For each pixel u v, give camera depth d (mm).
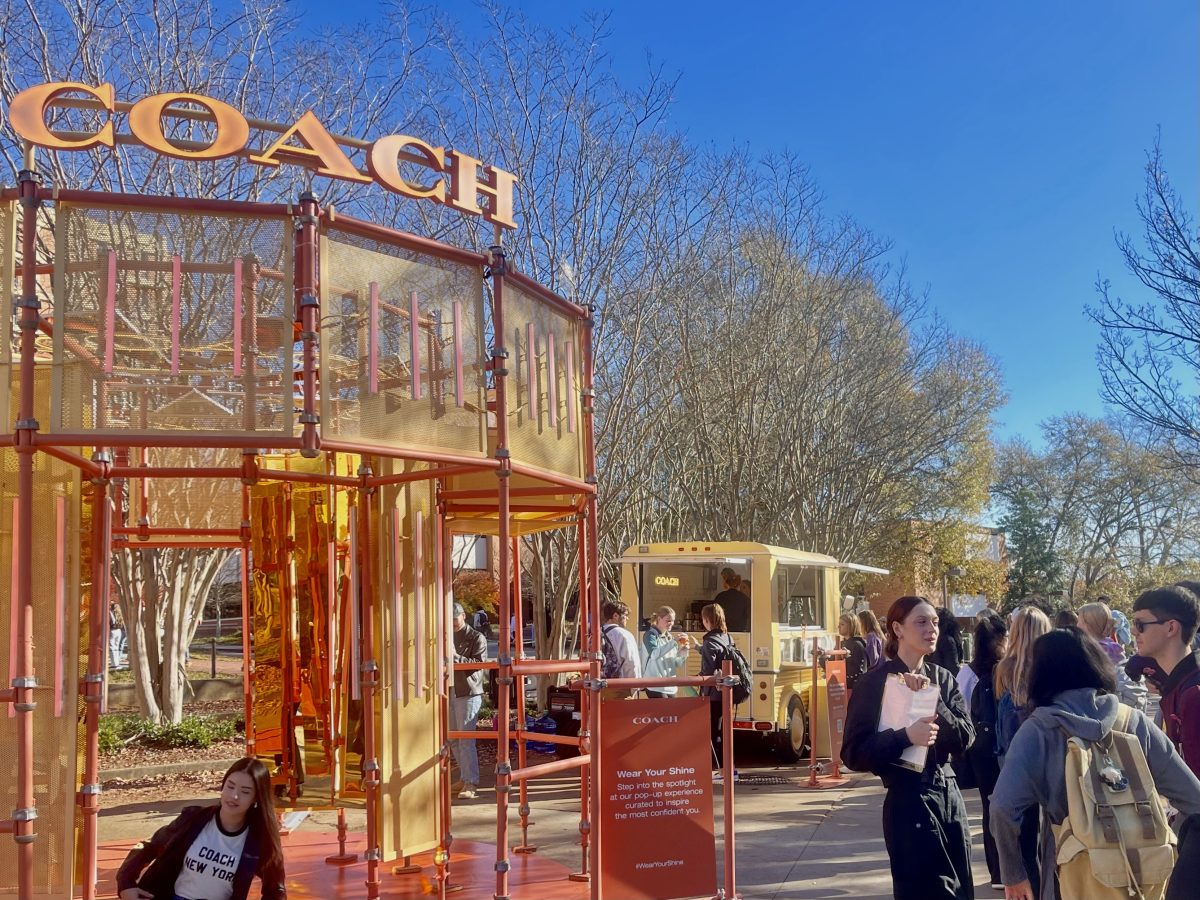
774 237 21703
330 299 5238
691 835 6434
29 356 4883
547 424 6598
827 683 12586
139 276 5109
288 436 4969
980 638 7500
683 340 18750
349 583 6984
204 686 19391
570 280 14547
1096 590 51594
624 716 6410
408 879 7363
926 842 4582
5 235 5027
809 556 14891
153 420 4922
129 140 5398
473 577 28156
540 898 6867
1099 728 3832
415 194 5996
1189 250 15859
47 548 5625
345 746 7133
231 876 4793
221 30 13789
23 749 4910
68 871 5461
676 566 14781
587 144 15758
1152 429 25781
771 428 21578
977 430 35094
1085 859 3771
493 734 8172
